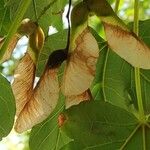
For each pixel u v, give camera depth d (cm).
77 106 29
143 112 30
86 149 29
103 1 27
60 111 31
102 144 29
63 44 32
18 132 28
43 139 32
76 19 27
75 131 29
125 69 32
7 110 28
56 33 32
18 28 29
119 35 26
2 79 28
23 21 29
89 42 27
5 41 27
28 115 27
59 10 35
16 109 28
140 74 32
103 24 27
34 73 29
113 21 27
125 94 32
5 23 34
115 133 29
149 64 26
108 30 27
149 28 32
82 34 27
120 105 32
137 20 29
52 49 32
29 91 28
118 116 29
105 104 29
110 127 29
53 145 32
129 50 26
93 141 29
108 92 33
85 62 26
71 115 29
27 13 34
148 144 29
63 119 29
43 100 27
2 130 28
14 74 29
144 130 29
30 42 29
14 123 28
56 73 27
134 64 26
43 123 31
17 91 28
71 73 26
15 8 33
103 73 33
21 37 29
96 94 33
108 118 29
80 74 26
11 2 33
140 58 26
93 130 29
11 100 28
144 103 31
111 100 32
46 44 32
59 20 35
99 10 27
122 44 26
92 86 33
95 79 33
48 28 33
